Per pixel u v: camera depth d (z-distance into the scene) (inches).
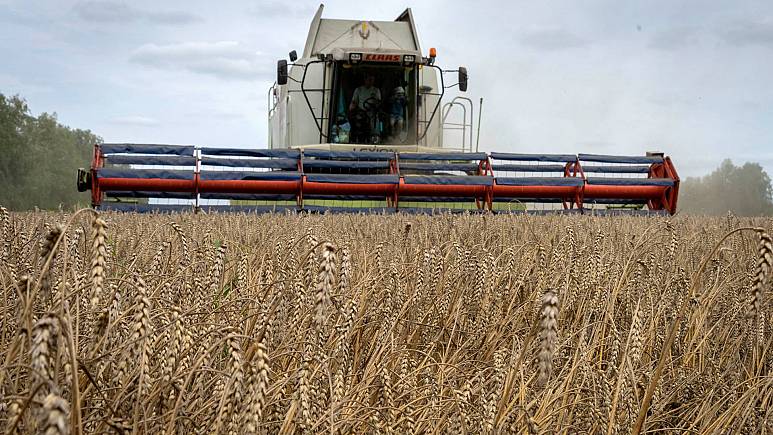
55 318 61.2
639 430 105.2
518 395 106.5
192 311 104.4
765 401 126.5
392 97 702.5
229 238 243.9
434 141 729.6
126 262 175.9
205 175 583.5
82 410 83.9
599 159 650.8
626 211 631.8
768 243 80.9
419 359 144.2
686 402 136.7
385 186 614.9
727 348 161.2
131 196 595.8
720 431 117.6
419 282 158.2
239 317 122.2
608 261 189.3
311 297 122.6
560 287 165.0
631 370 111.8
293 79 702.5
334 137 702.5
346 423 95.2
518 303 177.8
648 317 154.7
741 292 184.4
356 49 690.8
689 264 214.2
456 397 96.6
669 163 653.3
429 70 726.5
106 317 94.3
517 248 225.0
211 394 98.0
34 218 260.5
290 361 117.9
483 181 611.5
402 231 253.9
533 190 629.0
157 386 88.8
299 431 88.3
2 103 3499.0
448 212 360.2
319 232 239.8
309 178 589.6
